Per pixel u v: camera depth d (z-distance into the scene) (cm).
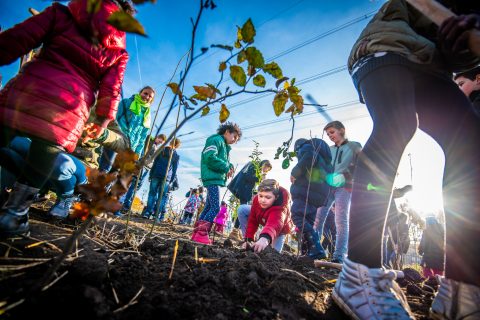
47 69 117
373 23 115
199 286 107
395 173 103
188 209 714
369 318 90
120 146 214
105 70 134
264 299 104
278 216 235
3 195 158
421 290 168
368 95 111
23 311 70
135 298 90
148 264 126
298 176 280
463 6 108
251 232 270
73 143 128
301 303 113
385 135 104
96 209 74
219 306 94
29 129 111
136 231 235
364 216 103
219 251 179
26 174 122
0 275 85
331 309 116
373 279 97
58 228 164
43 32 117
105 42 127
